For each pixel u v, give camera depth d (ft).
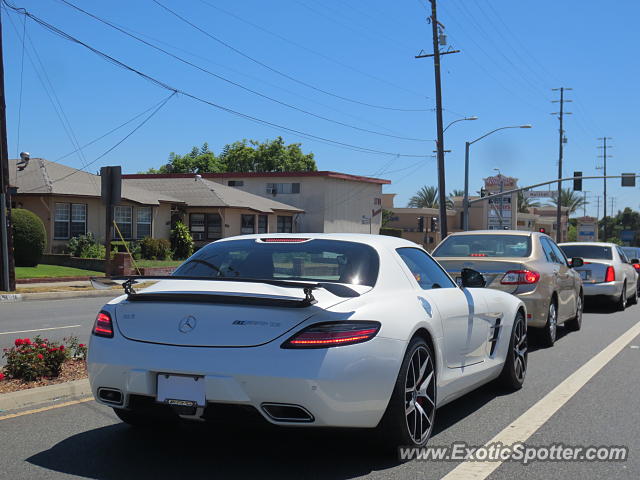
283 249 17.42
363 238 17.70
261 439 17.06
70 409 19.88
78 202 102.32
